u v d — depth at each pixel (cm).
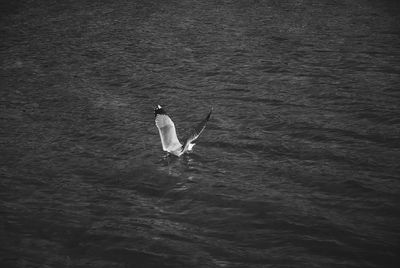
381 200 1540
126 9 4662
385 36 3550
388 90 2484
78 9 4678
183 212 1513
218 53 3222
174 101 2411
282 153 1864
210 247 1341
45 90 2573
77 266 1268
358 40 3459
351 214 1477
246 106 2331
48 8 4709
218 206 1535
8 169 1766
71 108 2325
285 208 1509
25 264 1266
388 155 1828
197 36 3662
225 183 1664
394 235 1373
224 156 1852
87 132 2066
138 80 2722
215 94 2497
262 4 4806
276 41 3481
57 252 1323
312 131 2034
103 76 2800
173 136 1662
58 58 3158
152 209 1532
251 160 1822
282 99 2403
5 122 2167
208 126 2109
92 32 3828
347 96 2412
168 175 1722
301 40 3491
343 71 2809
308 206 1521
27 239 1375
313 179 1675
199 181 1680
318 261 1273
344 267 1250
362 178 1669
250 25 3972
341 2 4844
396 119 2125
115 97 2472
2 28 3931
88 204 1557
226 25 3988
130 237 1384
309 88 2544
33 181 1689
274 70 2856
